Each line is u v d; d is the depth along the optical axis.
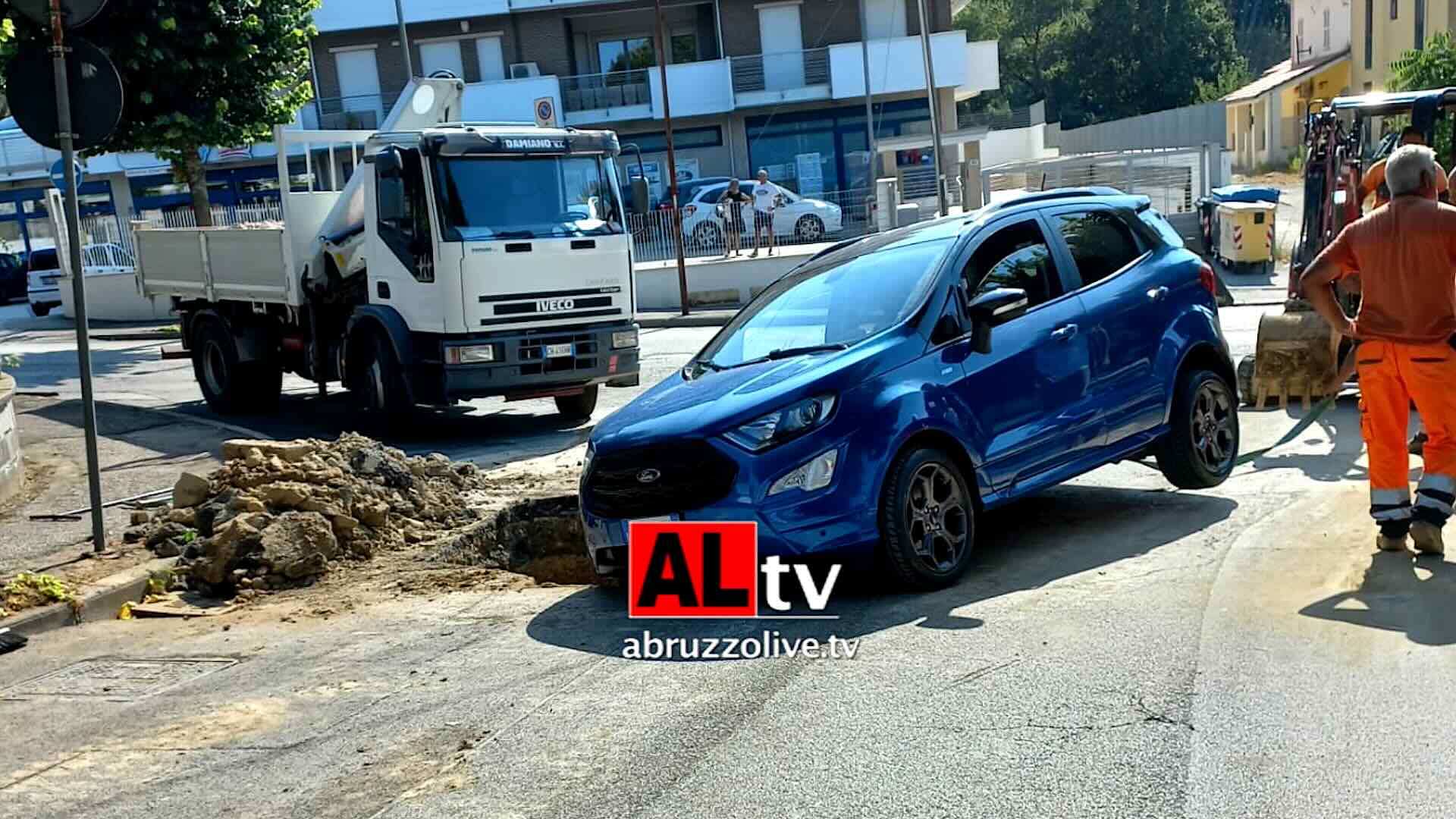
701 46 44.44
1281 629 5.50
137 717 5.77
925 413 6.61
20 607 7.36
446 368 13.05
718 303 28.02
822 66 42.53
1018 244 7.55
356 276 14.53
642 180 14.20
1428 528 6.30
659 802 4.33
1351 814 3.86
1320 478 8.45
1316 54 54.34
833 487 6.33
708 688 5.44
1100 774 4.24
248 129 25.16
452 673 6.02
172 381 20.16
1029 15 81.12
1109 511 8.03
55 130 8.12
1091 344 7.52
